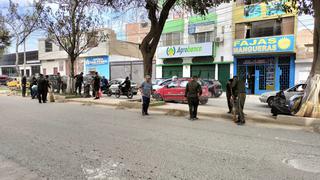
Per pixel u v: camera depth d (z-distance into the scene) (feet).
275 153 21.25
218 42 95.30
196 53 98.73
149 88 42.37
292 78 81.51
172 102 60.44
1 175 17.12
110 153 21.30
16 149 22.68
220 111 42.88
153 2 46.96
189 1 43.16
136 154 21.01
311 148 22.79
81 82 73.36
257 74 88.12
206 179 16.07
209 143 24.32
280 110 37.42
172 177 16.40
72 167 18.31
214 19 96.02
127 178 16.35
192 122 35.78
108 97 73.82
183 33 104.32
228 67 93.86
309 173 17.01
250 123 35.09
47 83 62.54
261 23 87.04
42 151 22.03
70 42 72.38
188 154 20.97
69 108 51.11
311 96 34.68
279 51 81.25
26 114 42.60
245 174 16.83
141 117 40.09
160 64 110.63
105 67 127.24
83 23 71.67
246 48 87.35
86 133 28.48
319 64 35.04
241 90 34.83
